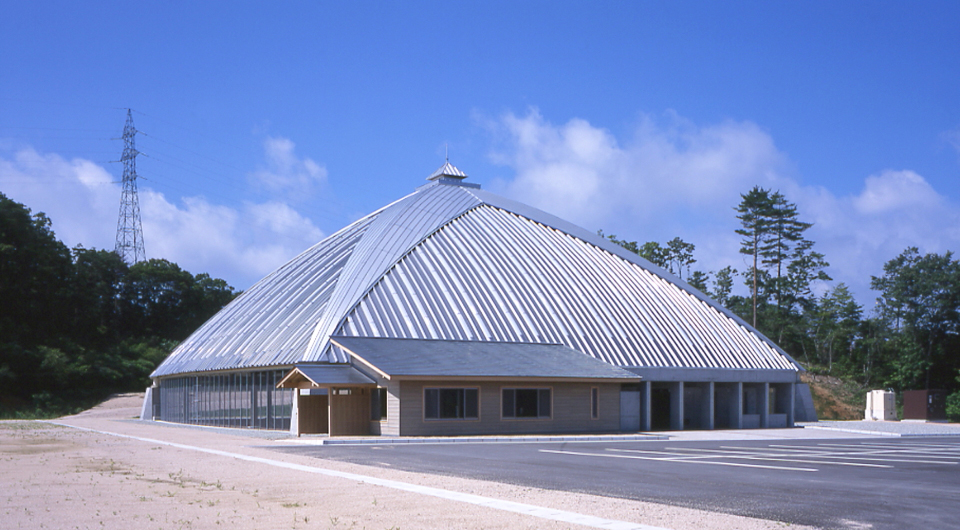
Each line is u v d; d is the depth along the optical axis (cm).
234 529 1114
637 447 2825
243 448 2697
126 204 11981
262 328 4453
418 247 4669
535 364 3838
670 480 1702
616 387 4081
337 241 5234
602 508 1286
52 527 1131
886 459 2316
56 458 2258
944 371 8550
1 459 2214
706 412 4506
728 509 1286
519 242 5062
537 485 1606
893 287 9038
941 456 2462
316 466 2014
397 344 3806
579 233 5522
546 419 3816
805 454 2500
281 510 1277
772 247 10719
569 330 4366
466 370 3528
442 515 1219
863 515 1231
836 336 9756
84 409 8125
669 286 5166
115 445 2848
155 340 10862
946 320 8550
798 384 5409
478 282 4478
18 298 9000
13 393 7919
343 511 1262
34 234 9400
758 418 4725
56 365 8194
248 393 4194
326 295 4278
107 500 1393
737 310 10681
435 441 3098
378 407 3569
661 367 4300
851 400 7888
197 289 11856
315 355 3672
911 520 1190
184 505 1334
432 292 4288
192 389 4984
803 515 1228
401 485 1588
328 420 3712
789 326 10062
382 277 4288
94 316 10112
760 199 10638
